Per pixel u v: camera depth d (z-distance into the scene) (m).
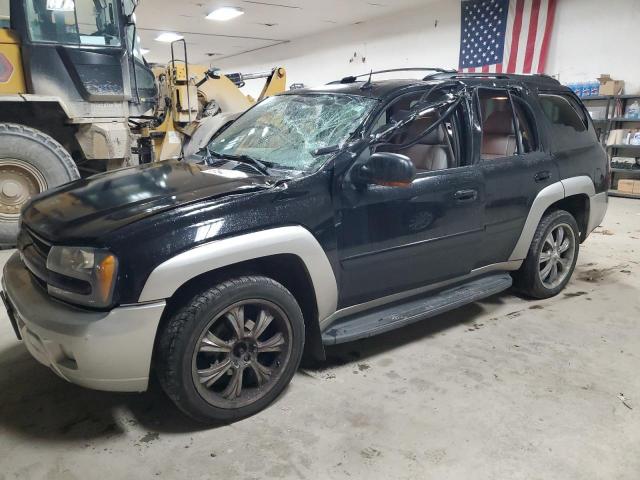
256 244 2.11
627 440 2.13
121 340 1.92
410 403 2.39
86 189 2.46
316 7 11.21
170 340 2.03
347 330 2.55
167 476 1.94
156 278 1.92
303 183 2.30
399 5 11.02
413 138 2.90
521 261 3.44
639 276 4.16
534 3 8.96
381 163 2.32
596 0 8.18
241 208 2.12
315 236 2.31
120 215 2.05
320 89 3.10
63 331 1.91
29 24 4.92
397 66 12.09
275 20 12.54
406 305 2.87
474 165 2.96
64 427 2.23
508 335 3.11
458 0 10.33
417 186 2.66
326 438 2.15
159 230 1.96
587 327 3.21
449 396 2.45
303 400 2.42
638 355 2.85
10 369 2.71
